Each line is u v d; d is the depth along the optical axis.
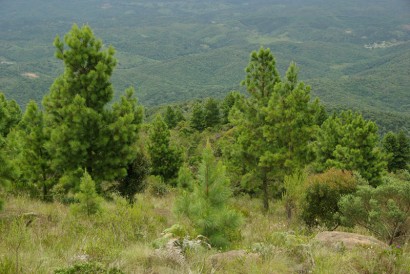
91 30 14.84
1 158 10.09
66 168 14.65
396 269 4.94
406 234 8.05
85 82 14.59
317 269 4.92
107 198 15.70
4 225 8.17
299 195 13.32
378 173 26.23
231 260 5.59
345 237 6.86
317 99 18.84
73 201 15.16
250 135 20.25
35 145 15.13
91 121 14.19
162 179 31.55
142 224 10.19
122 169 15.05
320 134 34.06
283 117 18.47
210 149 8.60
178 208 8.75
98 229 8.67
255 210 19.72
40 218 9.85
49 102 14.83
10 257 4.91
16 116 23.92
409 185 8.35
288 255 5.81
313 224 12.84
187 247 6.51
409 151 46.97
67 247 6.63
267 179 21.42
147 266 5.39
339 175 13.28
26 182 15.17
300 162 18.84
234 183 24.30
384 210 8.54
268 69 20.70
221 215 8.17
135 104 15.94
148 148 31.92
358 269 5.00
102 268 4.66
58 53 14.54
